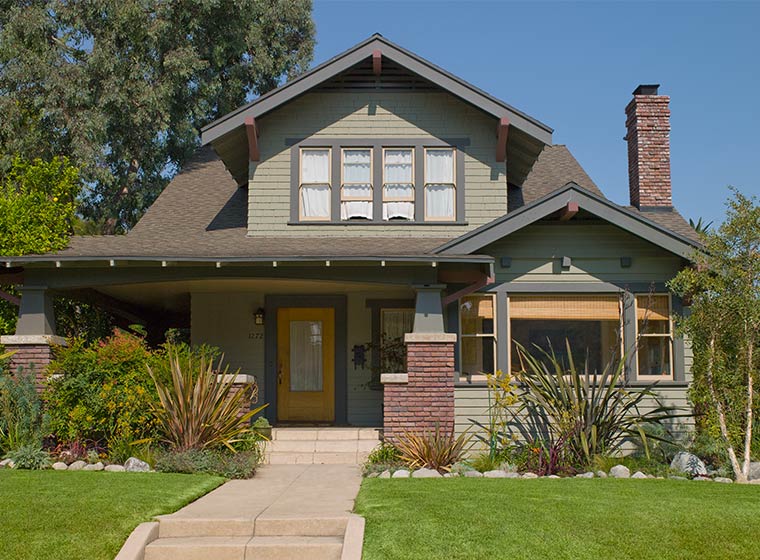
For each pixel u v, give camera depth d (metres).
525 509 9.06
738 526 8.58
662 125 17.77
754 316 11.83
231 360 17.53
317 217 16.27
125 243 15.21
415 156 16.25
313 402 17.52
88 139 24.91
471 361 14.92
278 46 31.03
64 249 14.88
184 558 8.25
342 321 17.56
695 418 14.41
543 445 13.10
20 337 13.87
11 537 8.14
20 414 12.80
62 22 26.23
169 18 26.53
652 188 17.62
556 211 14.43
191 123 28.53
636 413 14.55
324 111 16.41
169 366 13.38
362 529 8.41
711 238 12.39
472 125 16.34
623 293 14.91
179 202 18.72
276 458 13.85
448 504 9.28
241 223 17.05
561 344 14.98
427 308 13.88
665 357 14.89
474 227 16.05
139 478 10.83
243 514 9.05
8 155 25.11
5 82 25.66
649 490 10.25
